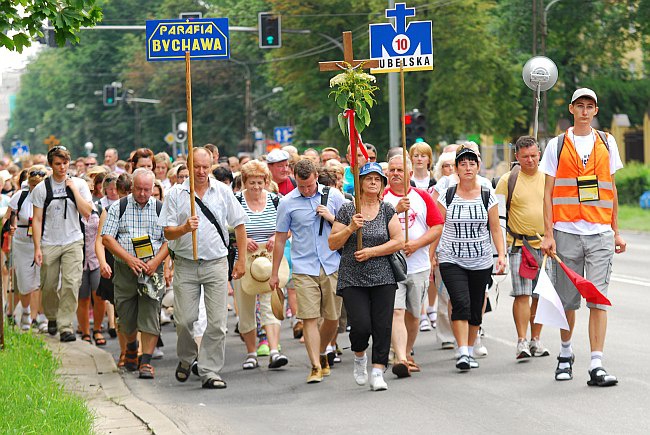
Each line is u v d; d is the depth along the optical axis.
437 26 109.38
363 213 23.31
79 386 25.09
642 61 142.12
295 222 25.56
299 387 24.80
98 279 33.09
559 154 23.22
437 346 29.52
